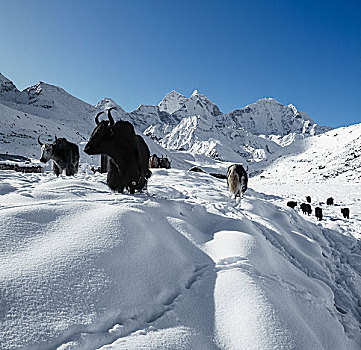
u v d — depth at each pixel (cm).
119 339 200
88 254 262
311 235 771
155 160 2427
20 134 6103
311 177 4741
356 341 332
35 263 233
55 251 255
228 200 839
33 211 318
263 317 243
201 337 223
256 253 371
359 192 2405
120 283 249
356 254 682
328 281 480
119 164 555
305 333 256
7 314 184
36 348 173
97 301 223
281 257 456
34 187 596
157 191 766
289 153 8256
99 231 300
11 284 205
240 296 266
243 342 221
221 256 354
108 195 519
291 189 2900
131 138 568
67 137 7031
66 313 202
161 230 369
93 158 5047
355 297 455
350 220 1100
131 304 237
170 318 236
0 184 584
